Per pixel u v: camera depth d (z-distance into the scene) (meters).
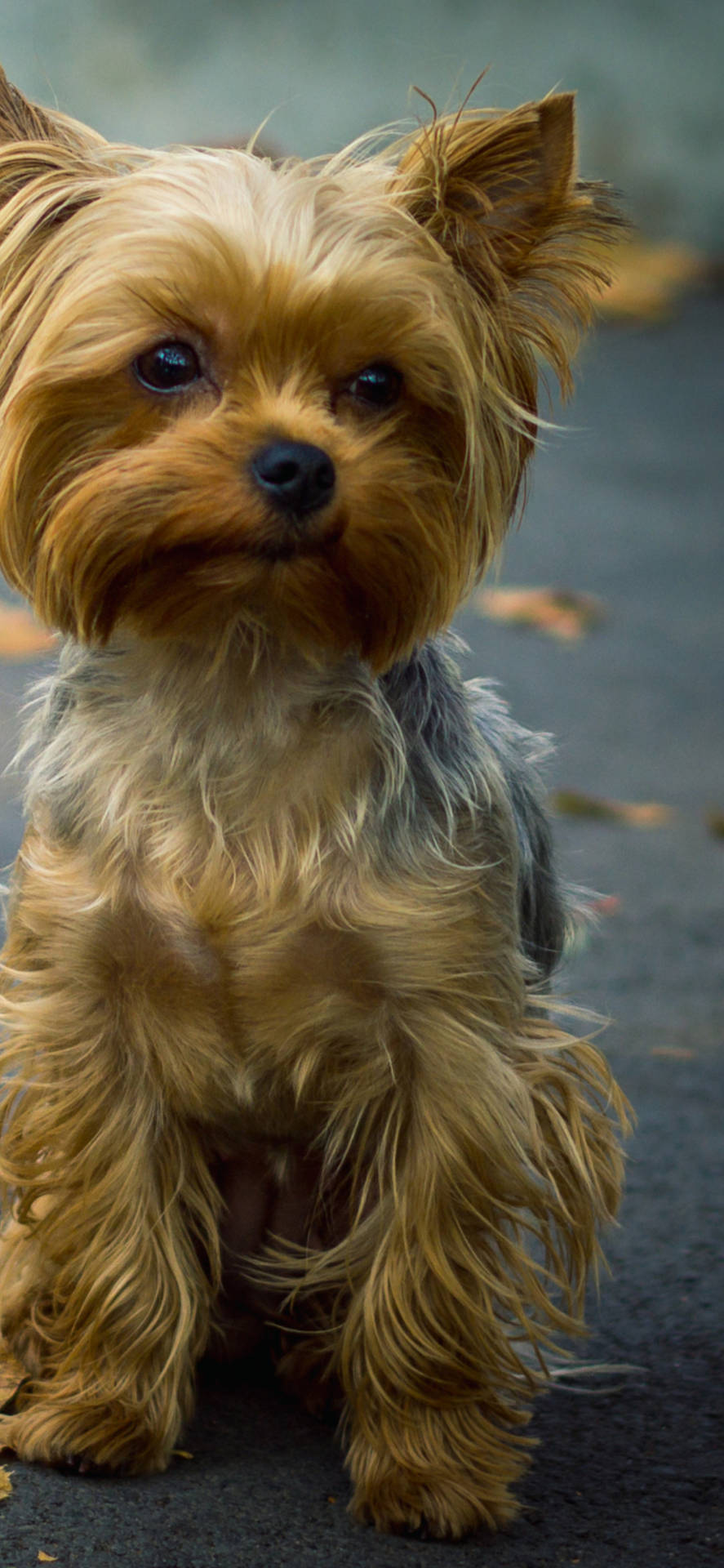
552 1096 3.50
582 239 3.54
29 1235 3.52
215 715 3.26
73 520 3.14
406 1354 3.30
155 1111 3.41
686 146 20.61
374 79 20.00
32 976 3.38
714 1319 3.94
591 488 12.38
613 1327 3.92
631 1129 3.66
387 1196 3.39
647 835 6.99
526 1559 3.10
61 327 3.12
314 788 3.23
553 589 10.15
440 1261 3.29
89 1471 3.29
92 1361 3.37
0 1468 3.26
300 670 3.29
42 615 3.31
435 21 20.62
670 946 5.94
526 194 3.49
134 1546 3.03
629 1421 3.58
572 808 7.09
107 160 3.42
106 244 3.12
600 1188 3.54
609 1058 5.15
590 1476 3.38
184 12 20.36
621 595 10.16
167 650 3.30
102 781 3.30
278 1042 3.28
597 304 3.61
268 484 3.03
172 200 3.16
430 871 3.25
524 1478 3.37
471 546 3.40
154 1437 3.31
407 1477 3.20
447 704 3.47
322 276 3.07
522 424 3.57
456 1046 3.26
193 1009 3.29
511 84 20.53
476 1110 3.27
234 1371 3.81
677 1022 5.40
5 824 6.44
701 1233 4.27
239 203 3.14
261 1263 3.56
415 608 3.31
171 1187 3.45
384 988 3.25
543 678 8.77
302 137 19.25
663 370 15.77
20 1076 3.49
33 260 3.30
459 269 3.44
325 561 3.14
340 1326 3.50
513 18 21.09
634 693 8.61
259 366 3.11
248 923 3.21
